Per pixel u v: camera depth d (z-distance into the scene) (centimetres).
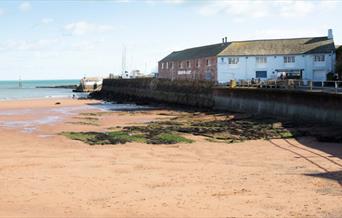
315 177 1652
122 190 1480
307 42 6328
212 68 6794
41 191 1469
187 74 7625
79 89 12069
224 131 3134
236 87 4816
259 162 2064
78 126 3606
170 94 6384
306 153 2284
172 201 1327
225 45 6888
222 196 1381
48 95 10169
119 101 7225
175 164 2009
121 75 11300
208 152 2370
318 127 3159
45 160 2086
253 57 6406
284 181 1590
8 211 1241
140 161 2081
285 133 2964
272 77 6241
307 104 3525
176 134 2983
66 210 1248
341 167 1870
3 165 1953
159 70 8781
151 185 1554
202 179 1652
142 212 1221
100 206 1285
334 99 3170
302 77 6119
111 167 1917
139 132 3112
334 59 5981
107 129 3381
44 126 3594
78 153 2309
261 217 1164
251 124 3500
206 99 5444
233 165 1986
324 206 1253
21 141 2745
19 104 6544
